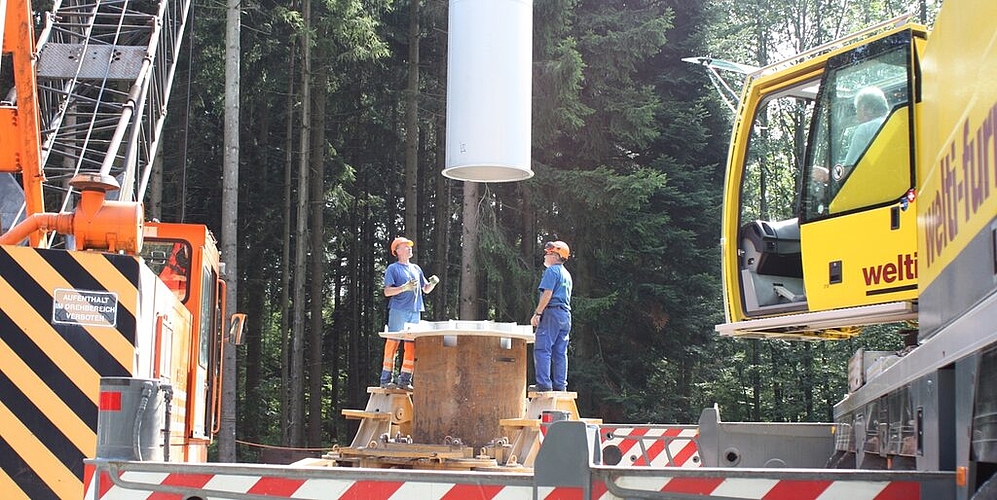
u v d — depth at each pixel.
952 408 3.34
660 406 26.36
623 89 26.50
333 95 32.50
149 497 3.69
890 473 3.26
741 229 7.46
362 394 36.38
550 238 28.00
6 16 8.24
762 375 28.56
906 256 5.66
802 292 7.25
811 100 7.36
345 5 26.34
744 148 7.41
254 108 33.12
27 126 8.37
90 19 13.12
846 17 35.16
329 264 37.44
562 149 27.27
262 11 28.20
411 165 28.16
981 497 2.74
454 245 33.38
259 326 32.78
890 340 20.05
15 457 5.32
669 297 25.56
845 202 6.09
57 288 5.46
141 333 5.60
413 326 7.32
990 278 2.83
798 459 7.64
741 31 32.62
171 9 15.55
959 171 3.25
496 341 7.24
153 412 3.87
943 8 3.56
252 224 32.97
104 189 5.78
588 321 25.59
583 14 26.33
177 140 30.27
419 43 31.78
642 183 24.48
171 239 8.45
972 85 3.07
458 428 7.13
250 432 31.88
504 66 8.03
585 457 3.43
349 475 3.61
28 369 5.40
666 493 3.36
